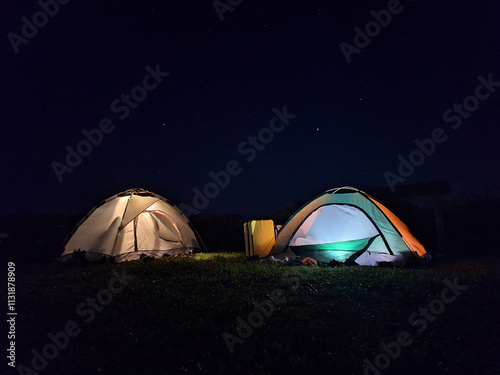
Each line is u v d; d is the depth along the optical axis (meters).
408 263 9.68
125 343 4.97
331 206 11.01
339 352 4.66
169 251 13.10
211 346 4.84
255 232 11.39
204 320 5.55
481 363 4.31
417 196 11.90
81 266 11.30
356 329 5.25
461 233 12.25
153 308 6.15
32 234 15.71
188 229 14.12
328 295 6.59
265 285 7.41
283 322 5.50
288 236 11.16
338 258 10.30
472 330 5.06
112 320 5.74
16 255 13.68
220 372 4.27
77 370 4.36
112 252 12.06
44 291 7.51
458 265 9.15
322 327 5.24
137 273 9.21
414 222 12.91
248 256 11.42
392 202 13.21
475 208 12.57
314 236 11.04
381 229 10.30
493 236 11.70
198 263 10.38
